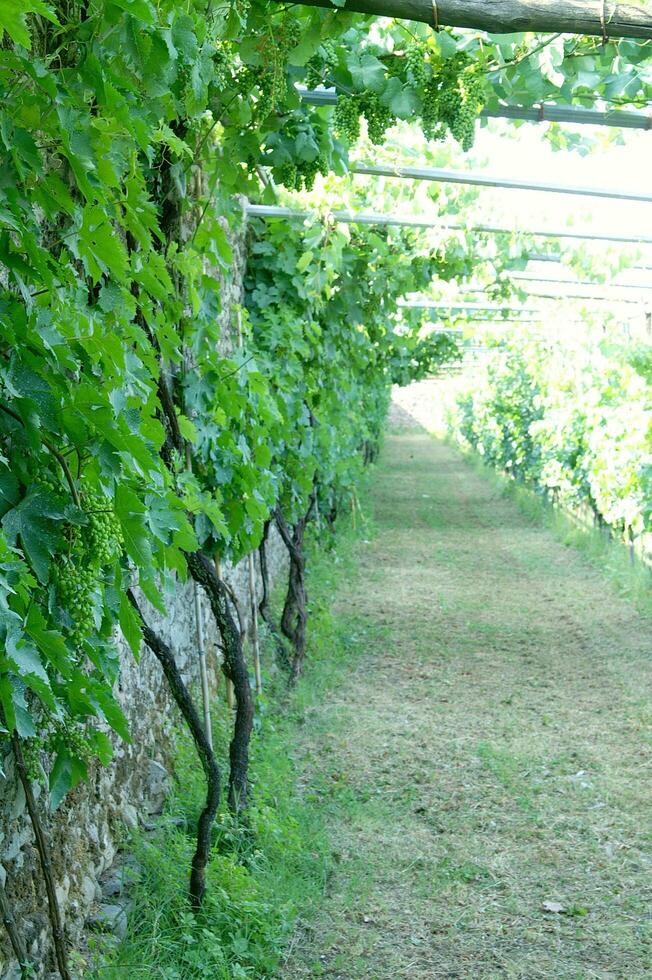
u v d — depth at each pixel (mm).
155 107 2951
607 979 3725
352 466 13000
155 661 4848
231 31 3344
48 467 2377
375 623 9469
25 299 2227
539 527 15695
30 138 2082
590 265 9102
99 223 2367
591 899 4324
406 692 7367
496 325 16406
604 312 11562
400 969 3799
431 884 4461
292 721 6543
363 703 7082
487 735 6410
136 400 2912
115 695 4129
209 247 4523
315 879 4461
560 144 5707
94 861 3678
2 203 2098
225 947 3750
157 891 3898
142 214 2857
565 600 10430
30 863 3047
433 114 4215
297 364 7223
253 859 4406
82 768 2613
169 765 4844
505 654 8445
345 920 4152
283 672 7441
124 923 3633
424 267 8586
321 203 6707
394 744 6207
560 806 5289
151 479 2570
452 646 8695
